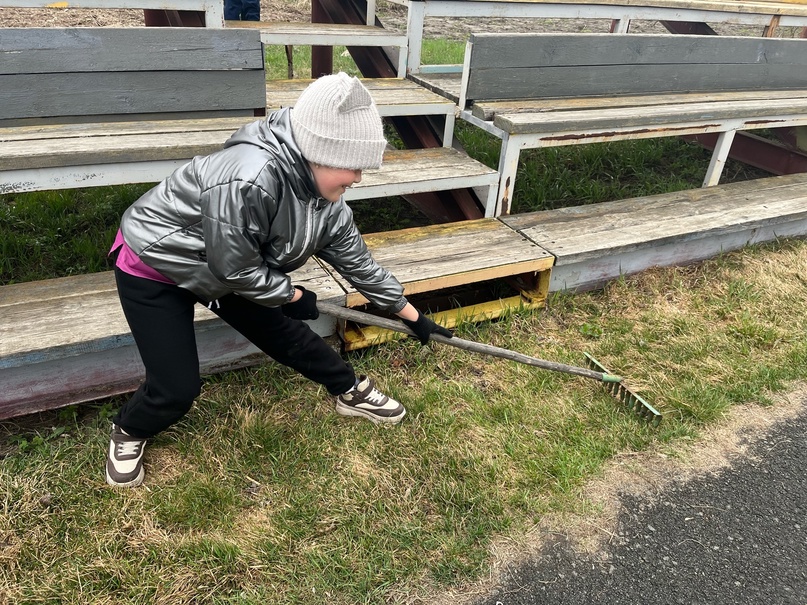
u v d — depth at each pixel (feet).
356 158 5.71
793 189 14.52
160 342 6.61
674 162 17.81
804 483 8.47
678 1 15.43
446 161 12.14
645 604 6.88
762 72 15.48
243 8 19.72
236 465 7.98
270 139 5.86
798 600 7.05
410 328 8.11
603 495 8.08
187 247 6.10
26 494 7.43
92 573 6.73
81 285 9.01
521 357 8.79
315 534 7.28
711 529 7.77
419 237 11.09
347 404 8.67
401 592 6.79
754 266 12.91
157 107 10.43
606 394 9.53
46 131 9.63
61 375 8.05
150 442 8.21
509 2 13.97
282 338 7.61
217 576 6.80
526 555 7.29
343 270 7.45
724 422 9.35
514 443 8.57
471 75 11.98
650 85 14.19
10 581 6.61
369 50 15.42
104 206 13.00
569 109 12.48
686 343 10.67
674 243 12.03
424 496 7.82
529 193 15.01
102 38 9.62
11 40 9.18
